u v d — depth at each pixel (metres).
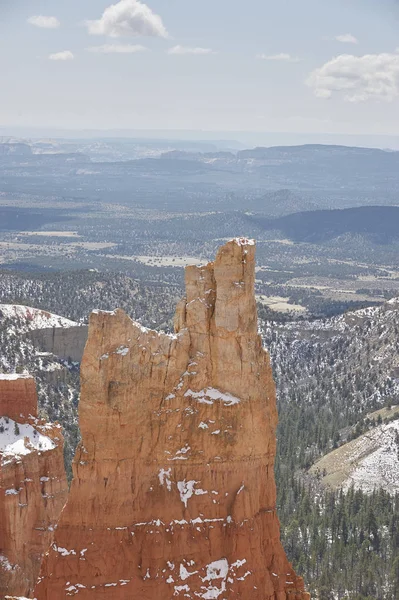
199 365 61.47
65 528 58.97
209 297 62.41
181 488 60.44
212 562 59.81
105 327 59.59
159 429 60.41
